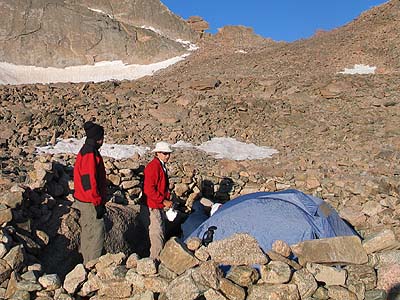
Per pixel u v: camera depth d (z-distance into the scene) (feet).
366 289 17.24
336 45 116.16
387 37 112.78
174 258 17.47
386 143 45.34
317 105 58.85
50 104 50.98
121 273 17.81
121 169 31.73
